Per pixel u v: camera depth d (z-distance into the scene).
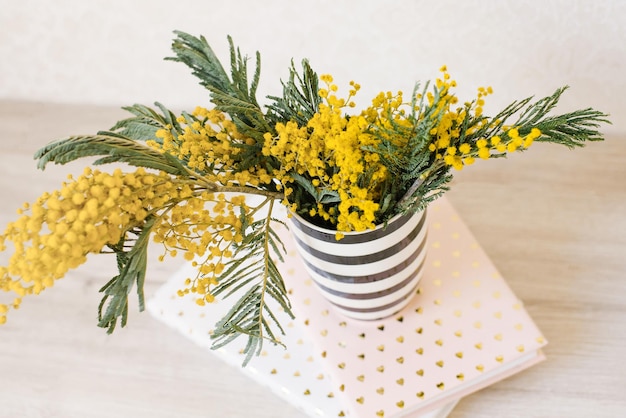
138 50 1.10
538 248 0.93
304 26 1.01
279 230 0.91
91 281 1.00
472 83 1.03
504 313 0.79
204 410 0.86
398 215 0.62
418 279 0.76
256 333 0.61
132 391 0.89
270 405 0.85
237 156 0.60
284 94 0.63
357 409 0.74
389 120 0.53
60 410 0.90
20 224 0.48
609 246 0.92
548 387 0.81
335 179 0.56
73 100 1.21
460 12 0.94
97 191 0.48
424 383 0.76
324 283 0.72
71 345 0.94
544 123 0.55
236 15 1.01
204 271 0.57
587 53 0.94
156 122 0.63
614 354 0.83
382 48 1.01
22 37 1.11
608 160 0.99
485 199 0.98
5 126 1.21
